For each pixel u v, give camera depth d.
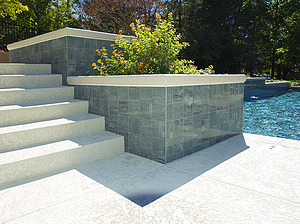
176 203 1.80
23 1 19.38
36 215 1.64
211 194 1.94
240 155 2.96
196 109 3.06
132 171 2.46
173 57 3.72
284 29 24.94
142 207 1.74
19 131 2.54
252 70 24.39
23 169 2.22
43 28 21.03
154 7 16.70
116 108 3.18
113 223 1.54
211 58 20.12
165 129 2.61
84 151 2.69
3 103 3.18
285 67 27.53
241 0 22.58
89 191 2.00
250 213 1.65
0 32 9.15
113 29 18.70
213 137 3.46
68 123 2.97
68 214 1.65
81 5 19.47
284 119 6.77
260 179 2.24
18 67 4.00
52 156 2.42
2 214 1.65
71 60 3.96
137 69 3.57
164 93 2.56
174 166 2.60
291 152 3.07
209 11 22.14
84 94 3.72
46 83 3.97
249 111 8.21
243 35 23.05
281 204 1.77
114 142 3.00
